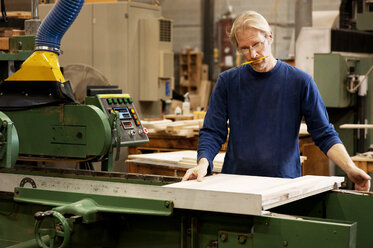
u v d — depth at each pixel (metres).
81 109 2.80
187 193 1.96
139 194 2.11
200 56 11.33
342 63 5.16
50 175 2.77
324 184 2.24
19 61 3.29
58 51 2.98
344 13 6.46
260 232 1.89
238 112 2.50
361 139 5.38
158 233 2.19
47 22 2.91
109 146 2.82
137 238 2.24
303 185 2.10
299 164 2.53
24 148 2.96
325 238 1.79
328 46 5.44
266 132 2.46
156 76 5.79
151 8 5.96
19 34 3.58
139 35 5.81
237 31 2.37
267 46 2.39
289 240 1.84
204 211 2.04
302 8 7.80
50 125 2.88
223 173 2.58
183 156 3.77
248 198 1.84
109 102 3.12
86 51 5.86
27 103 2.91
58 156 2.88
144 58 5.80
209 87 11.34
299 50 5.58
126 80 5.74
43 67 2.91
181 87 11.60
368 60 5.37
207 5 12.71
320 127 2.43
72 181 2.65
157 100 5.81
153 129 4.55
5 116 2.47
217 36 12.69
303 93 2.44
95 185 2.56
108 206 2.14
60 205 2.26
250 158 2.47
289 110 2.45
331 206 2.34
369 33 5.94
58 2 2.88
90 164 3.52
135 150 4.77
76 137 2.82
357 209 2.29
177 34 13.09
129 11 5.70
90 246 2.21
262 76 2.46
